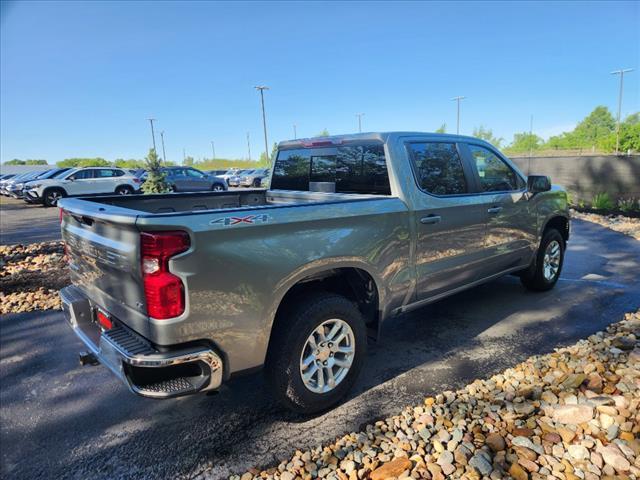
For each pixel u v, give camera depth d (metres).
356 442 2.68
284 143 4.73
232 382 3.55
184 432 2.89
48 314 5.24
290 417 3.01
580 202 14.32
